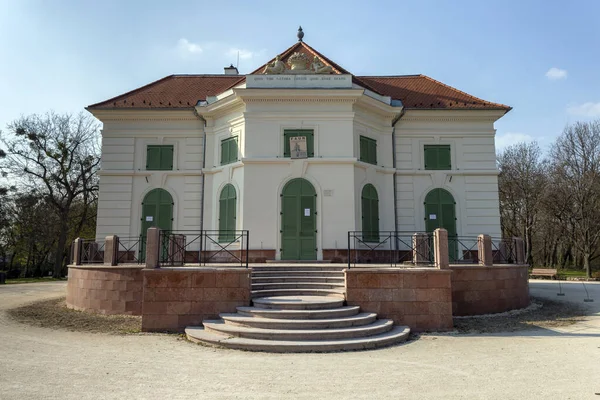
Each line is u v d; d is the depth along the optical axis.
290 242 16.72
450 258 19.00
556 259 46.88
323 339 8.84
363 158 18.03
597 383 6.19
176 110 19.22
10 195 34.09
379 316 10.73
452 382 6.21
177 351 8.21
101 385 5.91
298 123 17.41
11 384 5.91
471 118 19.80
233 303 10.67
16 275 39.47
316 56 18.58
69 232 38.62
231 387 5.88
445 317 10.77
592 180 32.72
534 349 8.59
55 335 9.75
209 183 18.95
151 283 10.58
